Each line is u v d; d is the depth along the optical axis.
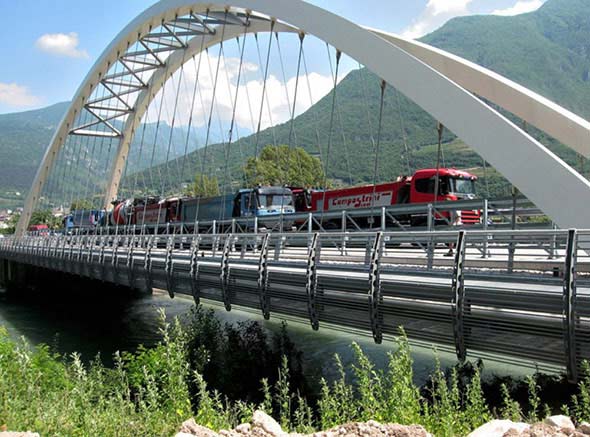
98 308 30.00
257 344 12.92
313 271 9.91
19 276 46.12
